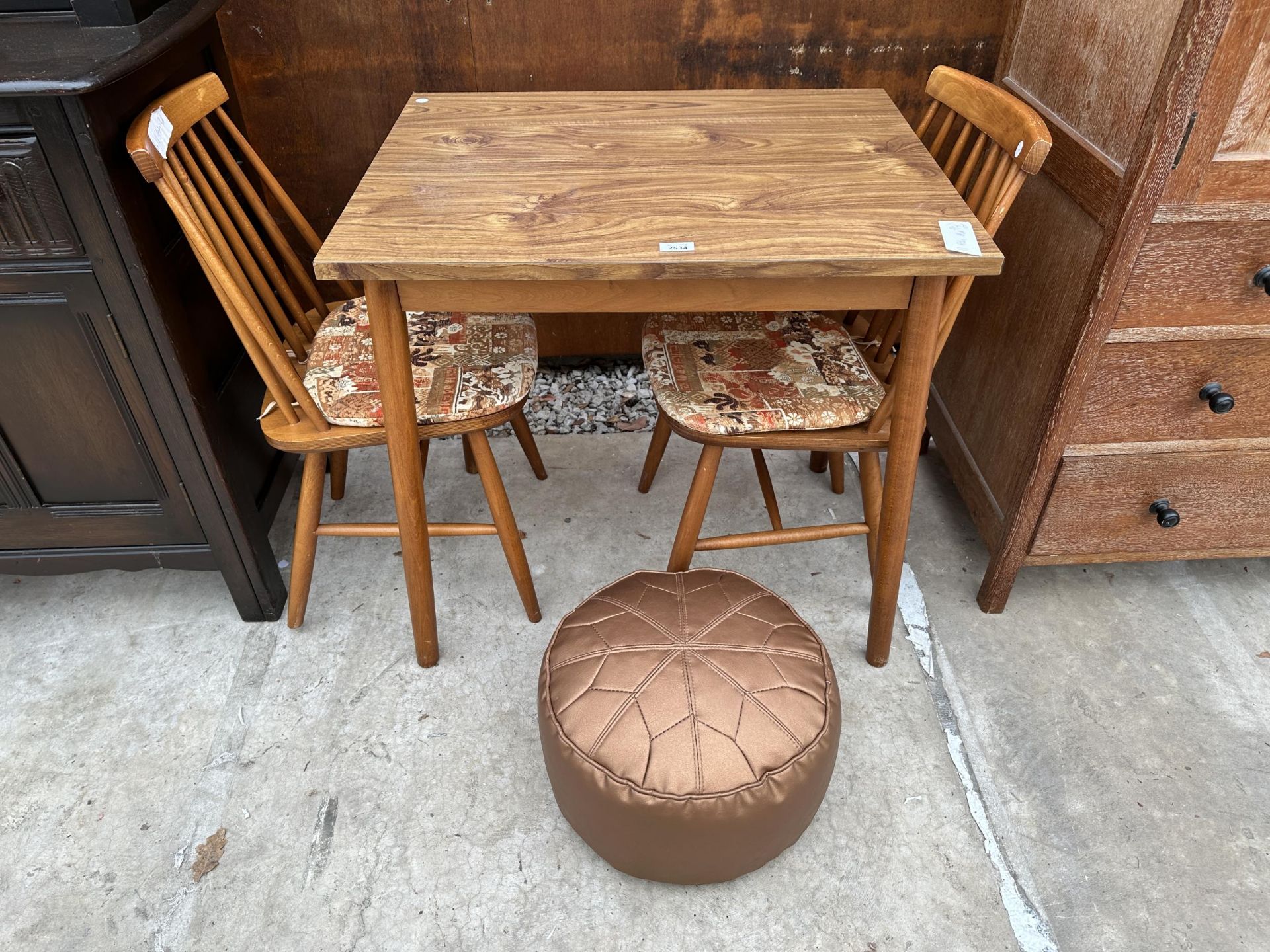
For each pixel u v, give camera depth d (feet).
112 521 5.10
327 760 4.85
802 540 5.27
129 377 4.49
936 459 7.00
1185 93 3.71
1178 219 4.08
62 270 4.11
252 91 6.15
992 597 5.63
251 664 5.38
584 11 6.02
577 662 4.24
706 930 4.12
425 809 4.62
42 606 5.78
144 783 4.75
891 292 4.01
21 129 3.72
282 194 5.28
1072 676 5.32
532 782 4.75
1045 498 5.14
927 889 4.28
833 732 4.10
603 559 6.10
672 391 4.87
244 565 5.34
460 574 5.99
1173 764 4.85
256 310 4.52
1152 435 4.91
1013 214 5.38
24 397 4.54
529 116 5.07
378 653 5.45
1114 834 4.52
